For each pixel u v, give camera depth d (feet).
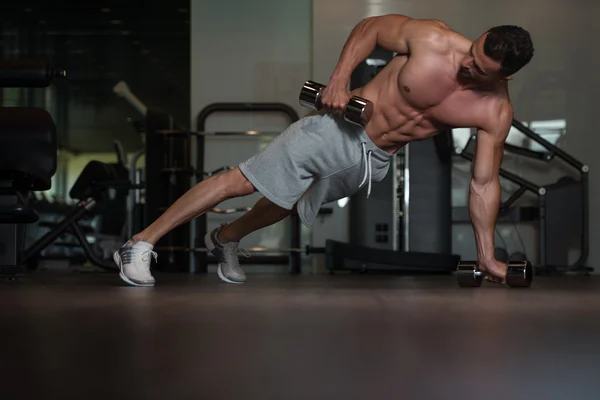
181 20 23.98
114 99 24.25
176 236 18.85
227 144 19.98
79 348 3.68
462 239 19.40
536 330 4.64
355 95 8.98
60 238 22.66
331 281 12.57
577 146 19.38
